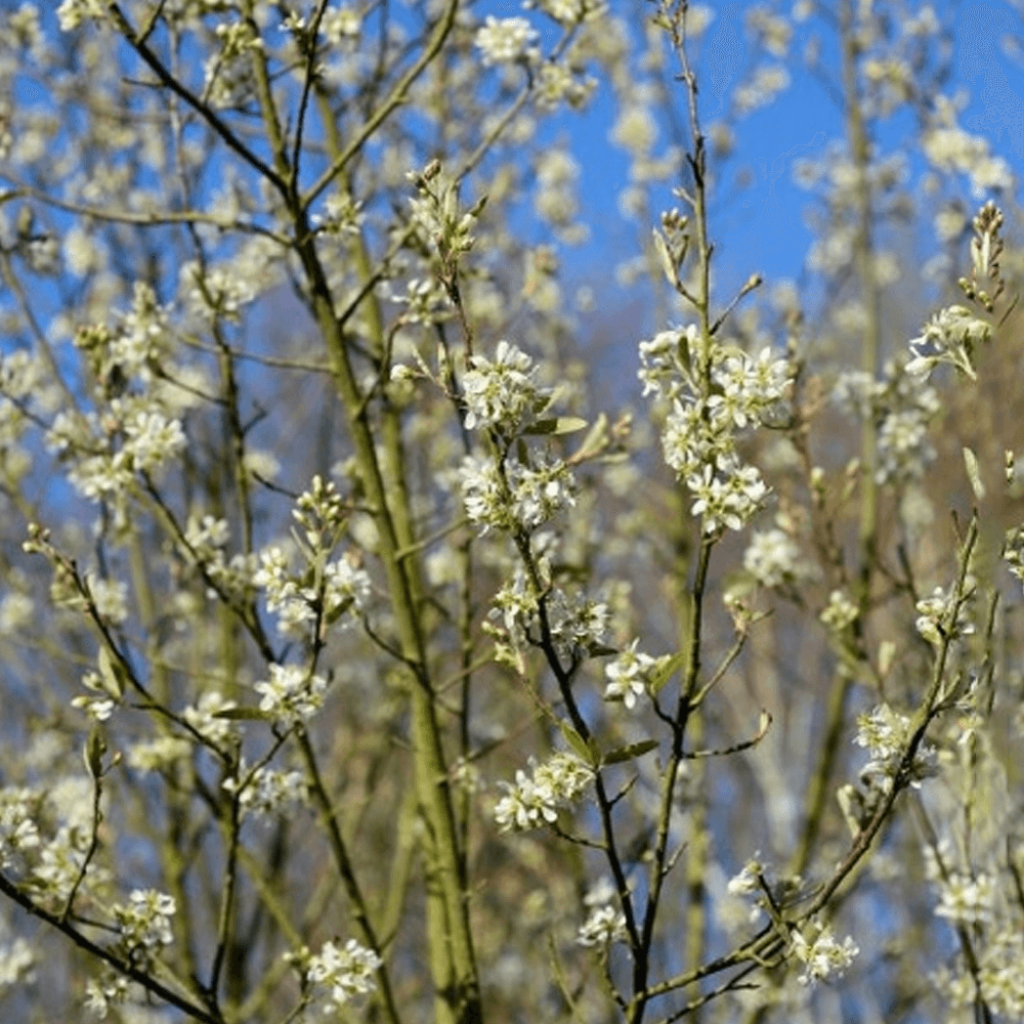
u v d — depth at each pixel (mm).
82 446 4160
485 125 5883
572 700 2621
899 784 2664
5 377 4363
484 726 5711
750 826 8922
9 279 4605
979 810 4074
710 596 5711
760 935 2791
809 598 5445
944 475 5387
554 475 2592
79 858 3352
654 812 6242
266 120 4125
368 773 5367
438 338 3914
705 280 2627
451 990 3939
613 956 5633
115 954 3078
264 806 3424
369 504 4039
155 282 5773
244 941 5340
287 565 3250
